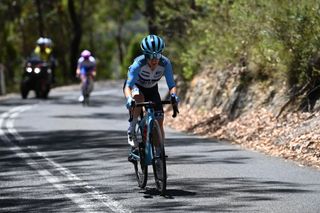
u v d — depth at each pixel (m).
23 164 29.59
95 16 169.88
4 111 58.88
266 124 35.19
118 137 38.34
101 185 24.11
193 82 50.12
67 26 149.25
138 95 22.84
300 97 34.66
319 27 33.50
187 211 19.52
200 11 50.03
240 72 42.56
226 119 40.41
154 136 22.20
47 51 87.00
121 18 171.50
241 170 26.05
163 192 21.75
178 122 45.22
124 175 26.02
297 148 29.58
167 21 52.41
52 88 97.12
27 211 20.38
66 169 27.83
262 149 31.73
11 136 40.28
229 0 43.06
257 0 37.56
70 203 21.28
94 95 77.12
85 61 61.69
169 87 22.81
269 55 37.75
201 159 29.23
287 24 34.97
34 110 58.97
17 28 139.50
